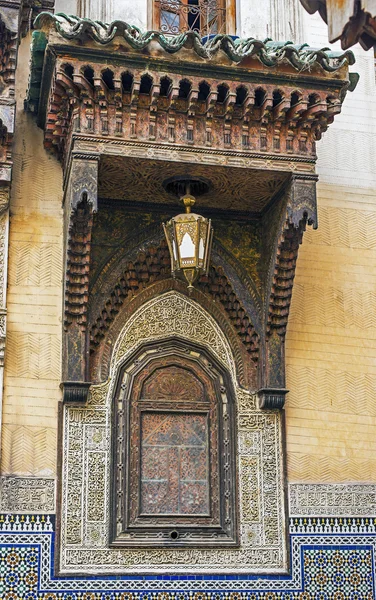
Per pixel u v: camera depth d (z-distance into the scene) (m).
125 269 7.45
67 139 6.98
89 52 6.48
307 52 6.88
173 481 7.23
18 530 6.78
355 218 8.21
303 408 7.62
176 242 6.91
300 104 6.83
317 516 7.40
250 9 8.42
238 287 7.60
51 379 7.12
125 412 7.25
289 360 7.69
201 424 7.41
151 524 7.07
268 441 7.46
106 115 6.69
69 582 6.77
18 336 7.11
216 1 8.38
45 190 7.47
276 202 7.39
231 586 7.07
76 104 6.62
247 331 7.57
